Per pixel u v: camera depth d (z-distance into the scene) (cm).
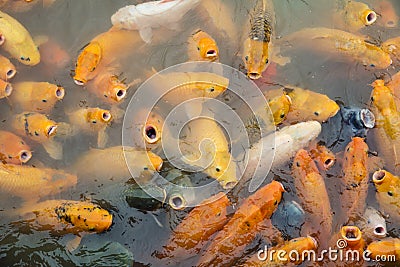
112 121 492
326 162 486
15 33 503
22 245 473
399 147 489
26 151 485
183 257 470
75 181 480
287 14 518
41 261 471
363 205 480
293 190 482
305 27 516
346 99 501
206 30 510
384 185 480
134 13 511
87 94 499
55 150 488
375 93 497
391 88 502
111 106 496
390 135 491
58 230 473
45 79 501
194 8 514
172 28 511
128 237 473
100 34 509
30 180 479
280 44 509
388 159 488
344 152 489
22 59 503
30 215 474
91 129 490
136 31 511
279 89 499
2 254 471
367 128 492
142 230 474
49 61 505
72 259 470
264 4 510
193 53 502
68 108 496
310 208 477
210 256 470
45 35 511
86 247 472
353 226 473
